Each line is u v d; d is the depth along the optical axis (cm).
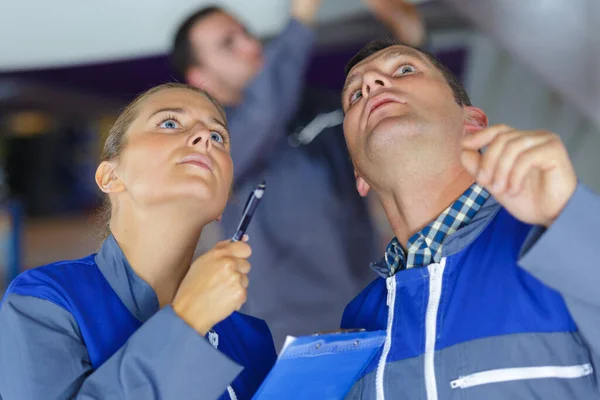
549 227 96
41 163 898
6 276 479
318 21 286
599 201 96
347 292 262
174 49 271
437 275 121
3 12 313
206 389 107
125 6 309
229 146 137
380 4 282
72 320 117
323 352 111
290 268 260
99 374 107
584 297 100
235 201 182
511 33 264
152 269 127
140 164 125
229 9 281
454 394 112
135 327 122
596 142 261
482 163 96
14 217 489
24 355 113
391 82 128
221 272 108
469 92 280
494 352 112
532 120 269
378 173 127
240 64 263
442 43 285
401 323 122
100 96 337
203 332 108
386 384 119
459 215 125
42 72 325
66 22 314
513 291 114
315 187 262
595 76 256
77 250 674
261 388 111
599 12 251
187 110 131
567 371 110
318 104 271
